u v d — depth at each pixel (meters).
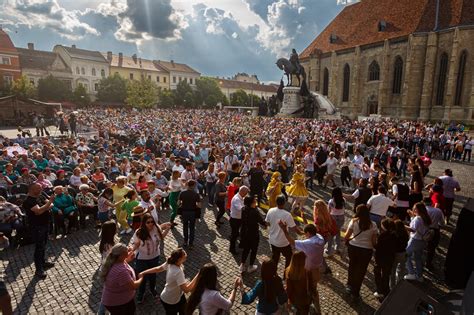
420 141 27.00
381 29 60.53
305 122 40.12
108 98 84.12
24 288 7.15
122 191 10.75
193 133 29.72
